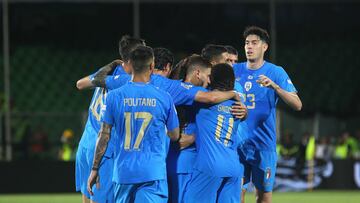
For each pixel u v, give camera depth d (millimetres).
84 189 28609
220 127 26531
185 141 26594
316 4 84938
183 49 80625
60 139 66125
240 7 82062
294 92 30297
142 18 80750
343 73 83062
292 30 84438
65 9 81438
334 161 61719
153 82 26219
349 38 84375
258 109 30562
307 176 61594
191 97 26078
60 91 79000
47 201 51531
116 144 24891
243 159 30969
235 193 27031
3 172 58500
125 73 27406
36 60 79500
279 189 61438
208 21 81250
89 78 27391
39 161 58844
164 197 24906
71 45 81125
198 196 26531
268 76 30422
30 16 80500
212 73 26750
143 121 24594
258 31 30359
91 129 28188
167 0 78000
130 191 24688
